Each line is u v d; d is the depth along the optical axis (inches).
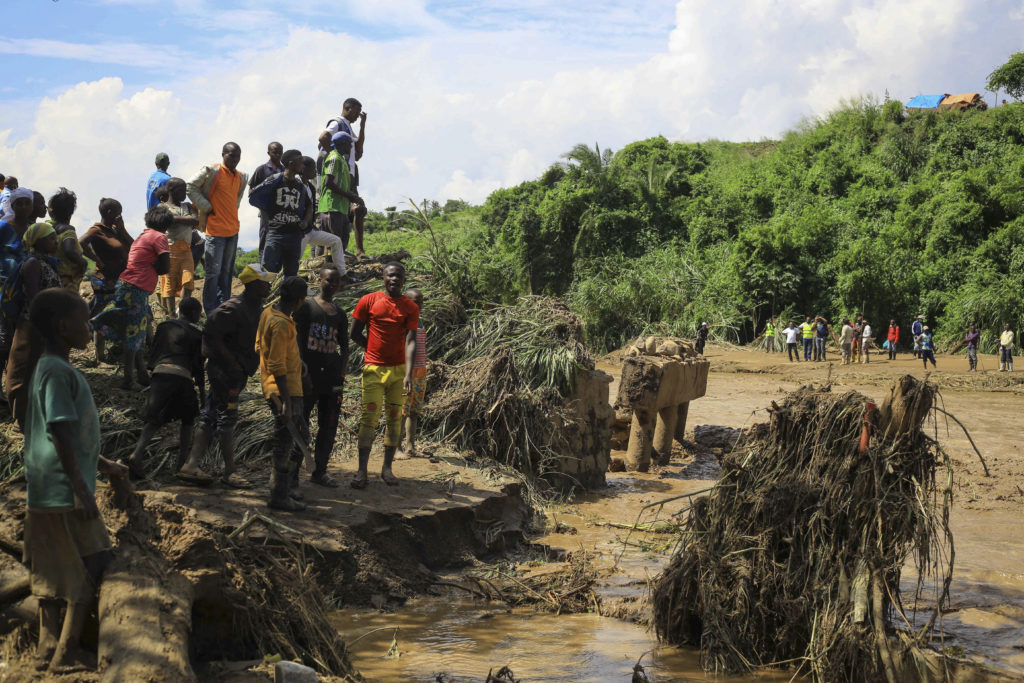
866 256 1472.7
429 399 383.9
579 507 374.6
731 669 212.4
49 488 156.0
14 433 286.8
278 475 257.9
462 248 494.0
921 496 212.5
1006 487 430.0
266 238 394.3
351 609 244.1
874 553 209.3
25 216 301.6
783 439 233.8
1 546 176.6
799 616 212.8
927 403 217.3
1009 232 1470.2
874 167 1827.0
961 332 1376.7
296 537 243.9
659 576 245.1
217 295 389.4
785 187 1872.5
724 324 1492.4
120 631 152.7
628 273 1576.0
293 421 260.2
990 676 195.9
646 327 1467.8
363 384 297.6
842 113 2097.7
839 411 225.1
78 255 307.3
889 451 216.4
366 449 296.0
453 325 443.5
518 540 314.2
